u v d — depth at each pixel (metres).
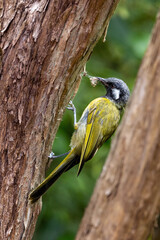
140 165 5.30
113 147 5.57
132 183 5.33
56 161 12.71
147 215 5.33
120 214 5.37
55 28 8.18
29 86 8.26
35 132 8.46
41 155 8.76
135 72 15.43
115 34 15.04
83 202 13.97
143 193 5.29
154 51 5.34
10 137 8.31
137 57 14.88
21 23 8.23
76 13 8.16
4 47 8.23
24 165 8.48
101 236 5.43
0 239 8.46
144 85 5.36
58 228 13.78
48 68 8.27
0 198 8.41
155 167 5.23
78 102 13.56
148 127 5.27
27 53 8.18
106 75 14.66
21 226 8.67
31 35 8.18
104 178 5.54
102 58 15.63
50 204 13.83
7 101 8.24
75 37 8.28
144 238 5.39
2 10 8.33
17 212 8.55
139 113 5.35
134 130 5.36
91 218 5.52
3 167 8.36
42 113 8.45
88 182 14.25
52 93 8.45
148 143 5.25
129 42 15.08
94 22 8.29
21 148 8.40
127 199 5.35
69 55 8.34
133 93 5.51
